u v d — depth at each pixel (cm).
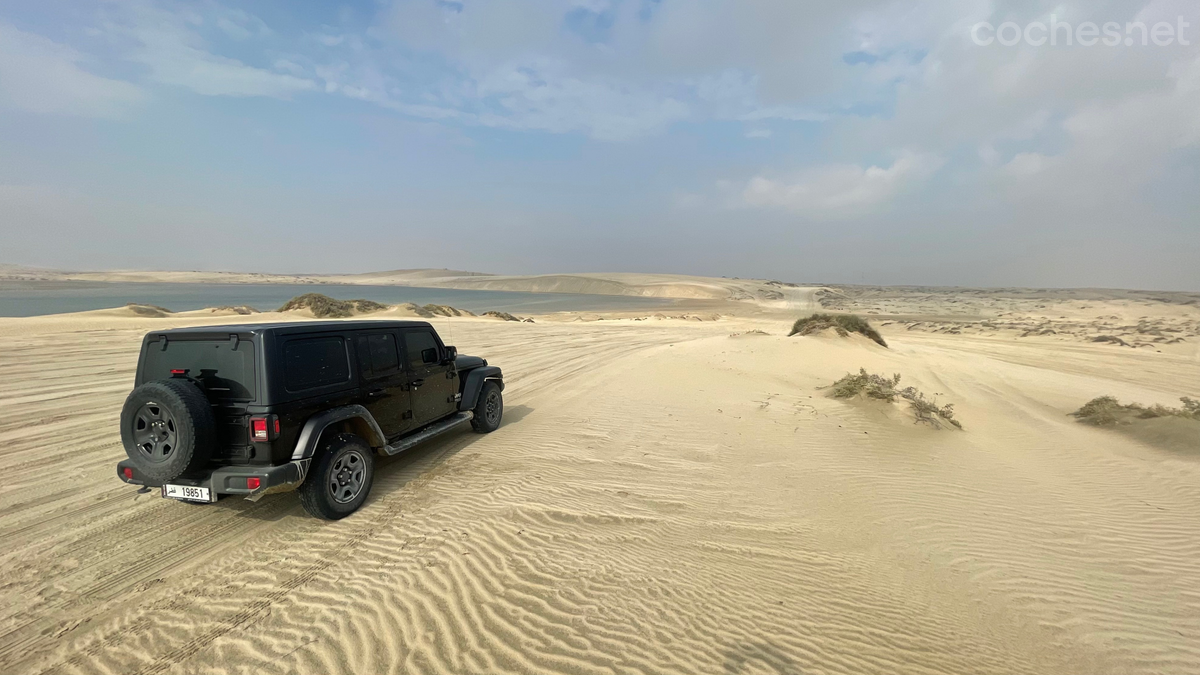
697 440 771
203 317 3142
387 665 297
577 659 303
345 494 503
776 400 1034
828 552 454
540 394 1145
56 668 299
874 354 1772
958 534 499
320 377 503
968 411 1068
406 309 3944
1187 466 705
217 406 448
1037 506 571
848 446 753
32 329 2125
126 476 440
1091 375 1900
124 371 1316
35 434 781
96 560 419
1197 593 410
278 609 350
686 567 413
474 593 365
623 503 534
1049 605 389
